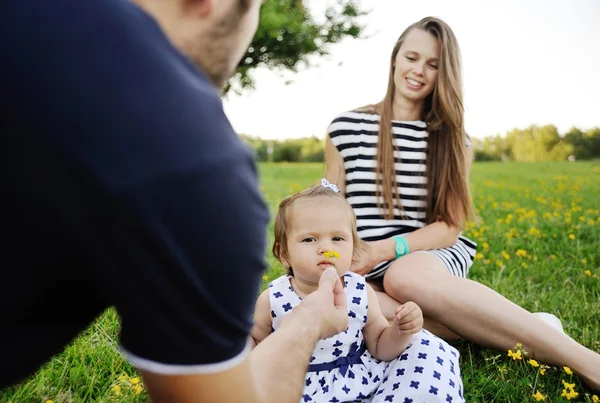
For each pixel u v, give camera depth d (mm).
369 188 2895
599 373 2203
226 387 838
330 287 1385
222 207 740
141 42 743
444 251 2793
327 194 2145
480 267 3756
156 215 696
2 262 715
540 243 4531
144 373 829
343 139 2963
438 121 2873
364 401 1962
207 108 766
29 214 690
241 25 915
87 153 676
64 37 707
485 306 2379
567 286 3439
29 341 781
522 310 2383
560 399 2094
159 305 733
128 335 786
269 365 1083
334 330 1303
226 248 749
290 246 2090
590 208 6527
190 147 720
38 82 683
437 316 2461
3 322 757
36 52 694
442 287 2441
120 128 688
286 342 1153
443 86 2822
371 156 2910
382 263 2711
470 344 2559
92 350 2336
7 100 681
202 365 792
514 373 2270
